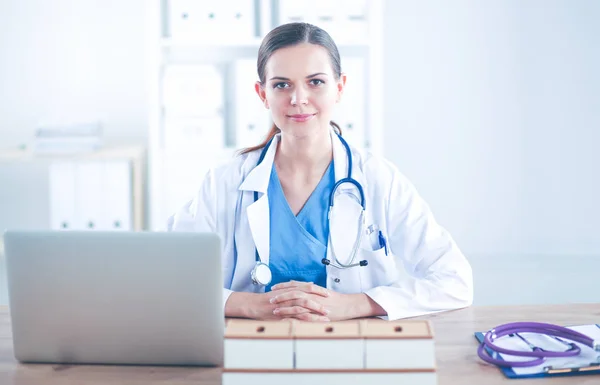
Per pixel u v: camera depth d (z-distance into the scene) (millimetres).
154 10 3631
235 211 1878
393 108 4484
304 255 1823
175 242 1330
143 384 1333
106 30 4227
